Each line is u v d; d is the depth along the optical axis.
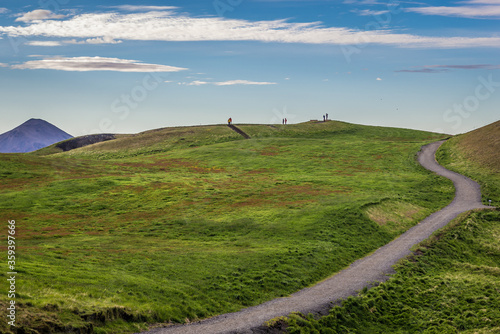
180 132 182.62
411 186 92.38
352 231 59.22
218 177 100.75
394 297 39.31
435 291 41.19
